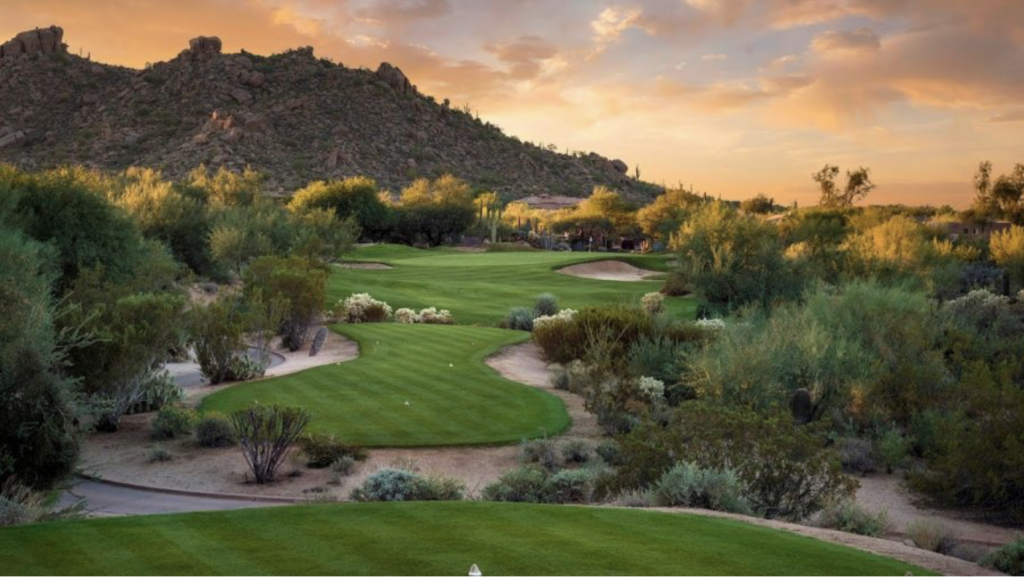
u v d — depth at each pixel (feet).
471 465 72.49
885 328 104.58
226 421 78.79
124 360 83.15
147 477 68.39
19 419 52.70
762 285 171.12
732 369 87.25
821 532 35.14
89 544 29.48
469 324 178.70
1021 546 43.14
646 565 26.94
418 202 449.89
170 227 211.20
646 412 82.99
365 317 172.76
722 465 53.26
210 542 29.60
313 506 35.24
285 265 156.04
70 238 144.56
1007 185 388.78
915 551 32.68
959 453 66.23
